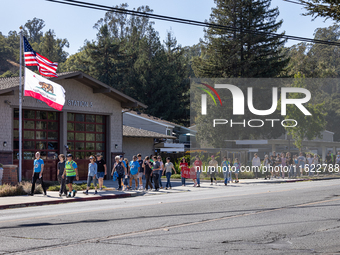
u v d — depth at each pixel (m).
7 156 22.73
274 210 11.84
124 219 10.32
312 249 7.18
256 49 47.19
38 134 24.83
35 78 21.23
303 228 9.09
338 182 25.06
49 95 21.80
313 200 14.30
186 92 67.06
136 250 7.00
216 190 20.31
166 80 63.28
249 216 10.75
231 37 48.34
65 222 9.94
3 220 10.48
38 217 10.89
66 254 6.71
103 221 10.02
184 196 16.94
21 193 18.36
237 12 47.06
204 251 6.96
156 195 18.69
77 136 27.02
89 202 15.81
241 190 19.59
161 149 42.88
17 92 23.36
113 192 19.34
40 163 17.88
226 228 9.06
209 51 49.59
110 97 28.83
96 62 68.62
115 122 29.11
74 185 21.58
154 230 8.81
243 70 47.16
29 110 24.41
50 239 7.90
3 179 19.34
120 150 29.33
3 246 7.32
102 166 20.23
